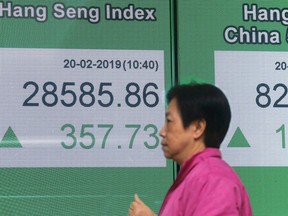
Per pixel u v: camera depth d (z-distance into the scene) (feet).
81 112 15.97
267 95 16.47
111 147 15.99
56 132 15.88
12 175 15.66
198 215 9.98
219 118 10.78
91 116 15.99
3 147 15.67
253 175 16.34
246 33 16.51
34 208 15.67
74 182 15.84
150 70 16.22
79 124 15.94
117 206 15.90
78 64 16.03
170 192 10.80
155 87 16.20
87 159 15.92
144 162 16.05
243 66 16.46
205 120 10.76
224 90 16.38
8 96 15.78
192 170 10.53
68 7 16.07
